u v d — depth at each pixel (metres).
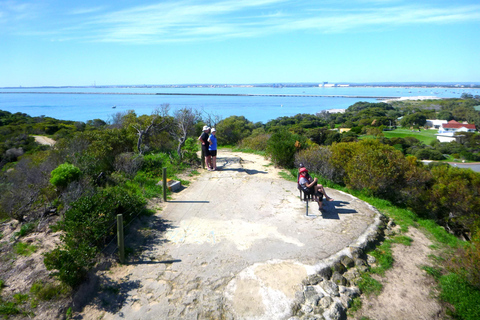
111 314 4.24
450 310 4.71
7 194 7.29
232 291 4.62
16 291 4.55
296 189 9.23
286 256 5.48
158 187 8.68
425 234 7.20
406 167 10.41
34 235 6.00
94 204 5.75
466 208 9.91
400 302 4.76
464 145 82.06
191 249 5.70
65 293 4.52
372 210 7.80
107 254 5.39
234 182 9.74
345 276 5.17
